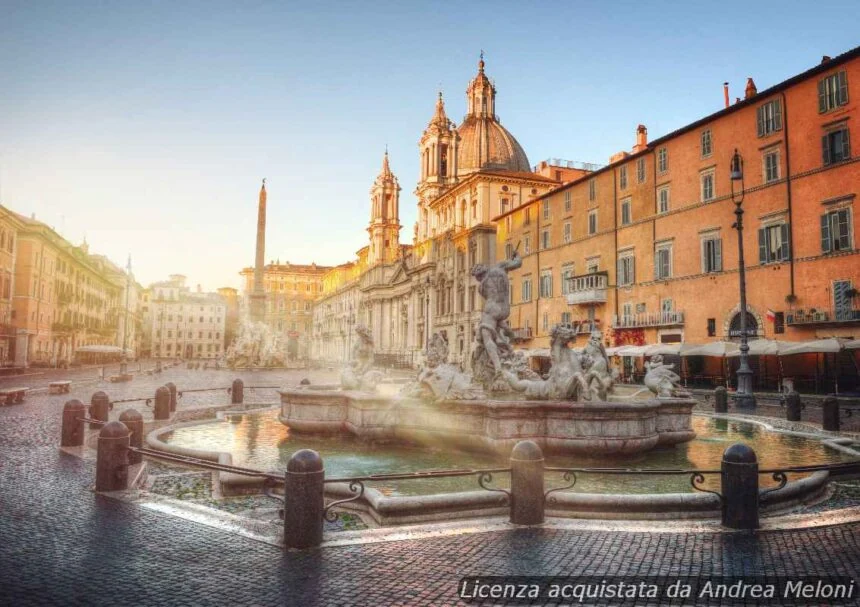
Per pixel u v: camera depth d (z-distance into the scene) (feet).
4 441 46.98
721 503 24.80
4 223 195.72
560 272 193.67
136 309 485.15
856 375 109.09
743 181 131.64
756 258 128.16
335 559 20.76
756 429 58.08
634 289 161.89
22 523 24.90
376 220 382.22
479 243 235.40
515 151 288.30
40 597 17.44
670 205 151.23
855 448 44.80
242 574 19.36
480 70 304.50
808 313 115.55
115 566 20.02
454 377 42.80
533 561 20.48
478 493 26.53
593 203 179.73
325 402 48.08
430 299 276.82
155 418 62.23
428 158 305.73
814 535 23.47
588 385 39.34
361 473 35.50
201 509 27.14
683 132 147.23
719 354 119.65
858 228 109.29
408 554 21.20
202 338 549.13
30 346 218.59
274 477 25.09
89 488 31.22
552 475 35.37
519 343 214.07
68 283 269.85
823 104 115.96
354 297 428.56
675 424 43.68
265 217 261.24
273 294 567.59
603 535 23.34
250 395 106.83
